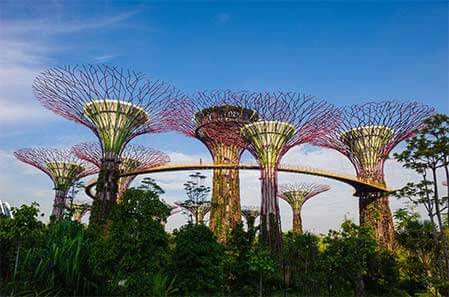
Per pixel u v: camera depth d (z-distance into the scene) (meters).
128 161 50.47
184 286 23.61
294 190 63.88
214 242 25.62
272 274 29.31
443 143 17.09
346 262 27.53
